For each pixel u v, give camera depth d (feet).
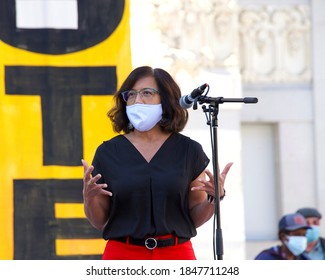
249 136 90.07
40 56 62.54
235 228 73.87
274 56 88.84
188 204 45.27
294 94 89.15
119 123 45.75
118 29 63.46
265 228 89.92
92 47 63.05
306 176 89.20
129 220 43.83
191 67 76.13
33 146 61.72
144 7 68.74
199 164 45.24
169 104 44.93
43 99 62.18
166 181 43.75
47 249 61.21
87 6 63.31
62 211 61.57
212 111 44.34
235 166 74.64
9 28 62.44
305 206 89.04
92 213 44.06
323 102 89.20
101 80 62.95
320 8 89.04
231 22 77.92
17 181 61.26
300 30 88.99
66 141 62.08
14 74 62.03
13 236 61.00
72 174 61.87
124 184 43.55
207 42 76.95
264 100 88.84
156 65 68.54
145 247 43.78
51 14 62.90
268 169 90.22
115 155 44.45
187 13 76.07
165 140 45.03
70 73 62.64
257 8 88.69
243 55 88.53
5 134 61.41
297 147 89.20
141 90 44.80
